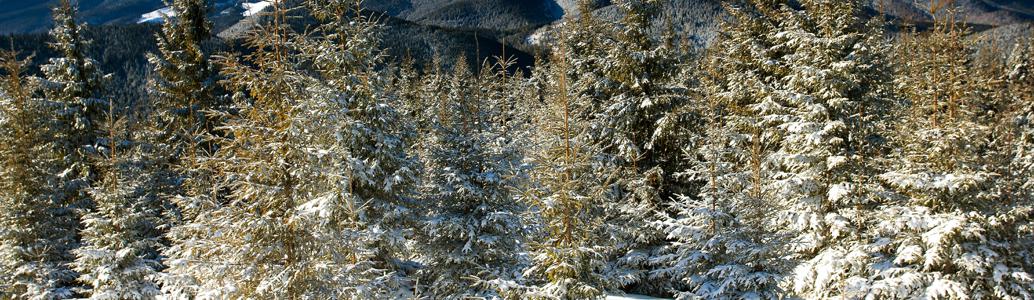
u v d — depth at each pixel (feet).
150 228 64.08
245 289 31.96
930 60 58.03
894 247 50.08
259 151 31.89
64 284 63.87
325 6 54.80
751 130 66.49
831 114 57.57
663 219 62.03
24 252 58.90
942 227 43.80
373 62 57.93
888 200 52.13
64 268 62.75
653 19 69.31
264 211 33.19
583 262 40.09
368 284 35.55
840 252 53.01
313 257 33.24
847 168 55.21
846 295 47.06
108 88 82.64
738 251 45.60
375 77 56.03
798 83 60.80
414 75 147.43
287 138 31.99
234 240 31.86
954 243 44.57
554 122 42.52
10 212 59.62
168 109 82.79
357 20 56.29
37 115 70.69
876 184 53.83
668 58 68.23
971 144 45.91
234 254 31.76
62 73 78.54
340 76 54.34
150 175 70.44
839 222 52.54
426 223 50.93
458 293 50.06
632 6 66.90
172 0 85.10
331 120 43.09
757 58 70.59
